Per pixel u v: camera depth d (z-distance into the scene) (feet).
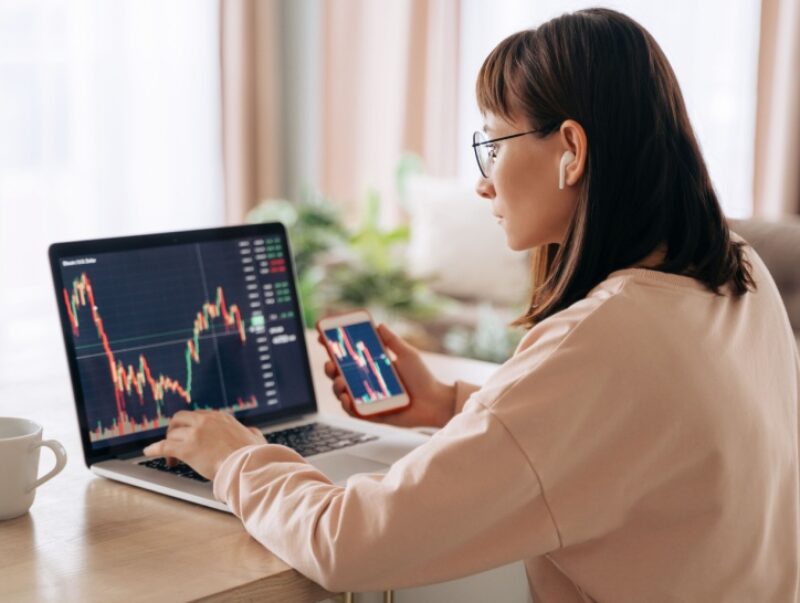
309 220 13.32
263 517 3.10
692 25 11.66
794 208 10.82
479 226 12.63
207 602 2.77
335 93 15.37
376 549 2.81
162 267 4.23
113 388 3.98
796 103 10.62
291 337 4.63
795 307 5.60
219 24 14.82
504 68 3.15
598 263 3.06
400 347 4.64
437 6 13.89
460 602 4.35
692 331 2.89
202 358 4.29
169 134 14.51
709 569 2.93
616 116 2.97
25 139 12.94
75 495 3.58
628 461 2.81
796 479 3.27
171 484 3.60
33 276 13.20
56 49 13.11
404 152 14.30
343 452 4.10
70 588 2.80
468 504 2.76
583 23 3.06
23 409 4.75
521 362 2.90
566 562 3.03
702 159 3.13
